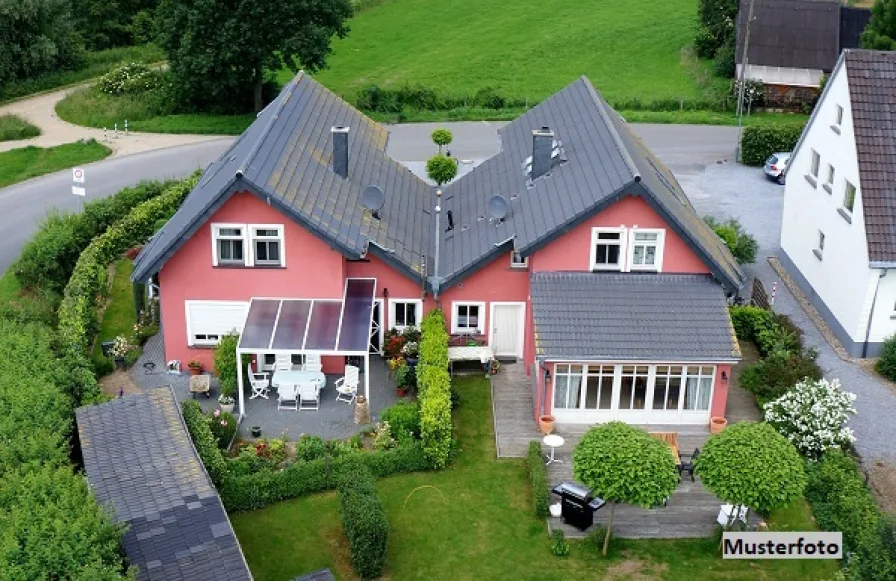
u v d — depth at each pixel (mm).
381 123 73375
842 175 41219
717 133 70250
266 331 36031
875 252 38125
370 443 34469
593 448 28594
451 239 41281
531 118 47438
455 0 108188
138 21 93000
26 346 34562
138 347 39969
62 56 84688
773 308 44344
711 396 35438
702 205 56094
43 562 22359
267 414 36125
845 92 41094
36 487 24828
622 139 40531
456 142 68438
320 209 37000
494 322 39375
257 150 37219
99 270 44562
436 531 30688
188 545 25016
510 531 30750
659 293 36312
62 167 62750
